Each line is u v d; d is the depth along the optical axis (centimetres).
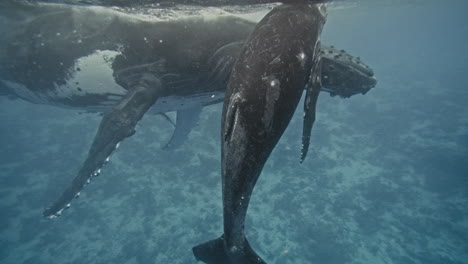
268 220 1431
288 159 1814
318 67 296
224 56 525
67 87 642
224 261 295
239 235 277
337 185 1677
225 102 271
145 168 1714
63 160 1814
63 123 2241
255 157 252
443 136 2230
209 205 1474
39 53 625
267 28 283
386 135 2245
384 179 1766
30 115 2388
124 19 571
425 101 2978
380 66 5025
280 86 248
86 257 1252
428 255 1309
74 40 588
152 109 642
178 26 546
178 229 1361
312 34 292
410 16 8888
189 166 1711
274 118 247
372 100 3017
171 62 548
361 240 1366
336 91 488
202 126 2045
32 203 1515
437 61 5419
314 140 2091
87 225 1395
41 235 1352
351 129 2330
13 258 1252
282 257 1271
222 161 265
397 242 1368
